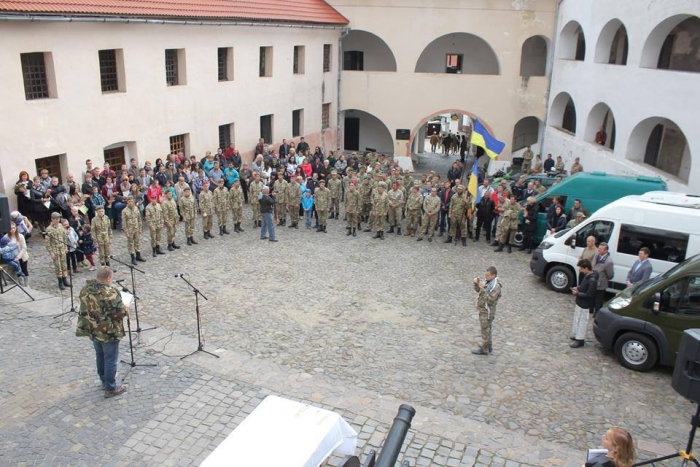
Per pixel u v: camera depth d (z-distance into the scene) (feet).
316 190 63.10
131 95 63.77
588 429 27.71
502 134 100.94
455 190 61.72
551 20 94.22
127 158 65.72
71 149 57.62
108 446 25.05
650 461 21.85
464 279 49.60
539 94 97.76
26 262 44.11
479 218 61.98
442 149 129.70
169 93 68.95
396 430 14.62
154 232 52.42
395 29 100.07
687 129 55.11
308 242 59.82
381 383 31.32
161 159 67.21
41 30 52.85
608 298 47.42
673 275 32.99
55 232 43.01
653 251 42.88
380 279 48.70
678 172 66.18
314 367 32.83
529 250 58.95
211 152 77.30
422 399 29.78
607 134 82.74
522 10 94.63
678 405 30.14
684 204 43.60
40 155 54.65
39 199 52.75
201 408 27.99
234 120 80.74
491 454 25.27
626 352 34.06
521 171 91.25
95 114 59.67
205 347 34.45
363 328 38.52
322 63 99.55
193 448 25.07
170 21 65.87
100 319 27.37
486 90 99.50
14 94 51.49
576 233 46.29
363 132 117.91
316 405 28.55
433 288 46.96
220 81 77.10
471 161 111.14
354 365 33.27
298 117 97.19
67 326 36.14
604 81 73.46
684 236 41.65
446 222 66.54
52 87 55.26
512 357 35.04
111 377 28.30
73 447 24.90
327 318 39.93
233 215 62.44
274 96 88.48
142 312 39.63
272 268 50.57
